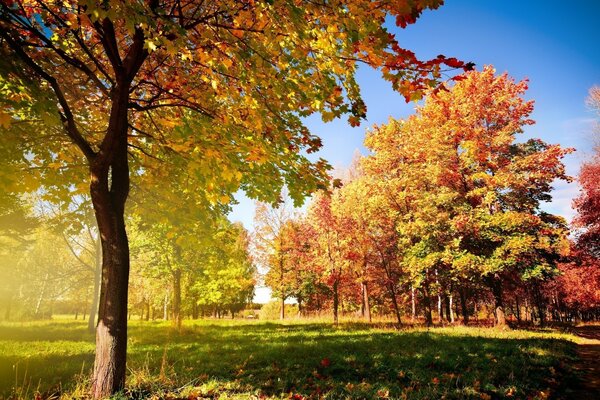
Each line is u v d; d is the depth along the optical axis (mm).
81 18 4121
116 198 5012
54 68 5160
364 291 25547
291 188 5355
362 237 20875
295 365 7586
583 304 32750
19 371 6938
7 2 3973
